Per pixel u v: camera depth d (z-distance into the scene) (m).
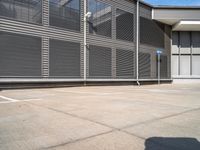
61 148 3.10
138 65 22.52
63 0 16.55
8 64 13.55
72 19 17.11
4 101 7.64
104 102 7.45
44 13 15.40
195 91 13.22
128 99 8.42
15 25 13.93
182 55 27.58
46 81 15.34
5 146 3.17
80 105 6.71
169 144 3.26
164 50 26.09
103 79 19.16
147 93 11.47
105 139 3.48
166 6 24.36
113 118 4.89
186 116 5.18
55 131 3.88
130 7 21.89
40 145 3.21
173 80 27.33
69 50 16.86
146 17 23.73
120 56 20.77
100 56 19.03
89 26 18.23
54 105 6.69
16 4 14.02
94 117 4.98
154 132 3.86
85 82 17.83
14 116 5.08
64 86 16.42
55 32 16.00
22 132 3.82
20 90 12.95
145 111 5.76
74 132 3.83
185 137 3.59
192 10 24.56
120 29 20.81
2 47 13.32
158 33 25.33
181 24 24.84
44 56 15.32
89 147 3.14
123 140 3.44
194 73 27.53
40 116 5.07
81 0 17.75
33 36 14.79
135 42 22.30
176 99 8.57
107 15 19.69
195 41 27.55
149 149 3.06
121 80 20.72
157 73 25.00
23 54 14.25
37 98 8.62
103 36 19.31
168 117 5.05
